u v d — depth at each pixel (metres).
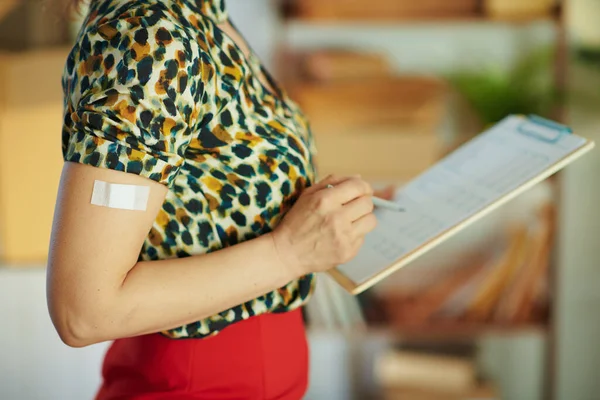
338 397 2.82
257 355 1.00
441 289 2.30
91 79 0.80
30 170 2.07
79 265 0.77
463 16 2.26
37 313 2.53
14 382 2.58
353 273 0.97
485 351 2.76
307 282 1.00
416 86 2.15
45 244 2.13
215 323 0.95
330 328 2.29
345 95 2.15
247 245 0.88
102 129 0.77
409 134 2.17
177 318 0.84
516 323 2.30
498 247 2.29
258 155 0.93
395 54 2.55
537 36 2.51
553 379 2.36
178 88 0.80
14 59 2.01
